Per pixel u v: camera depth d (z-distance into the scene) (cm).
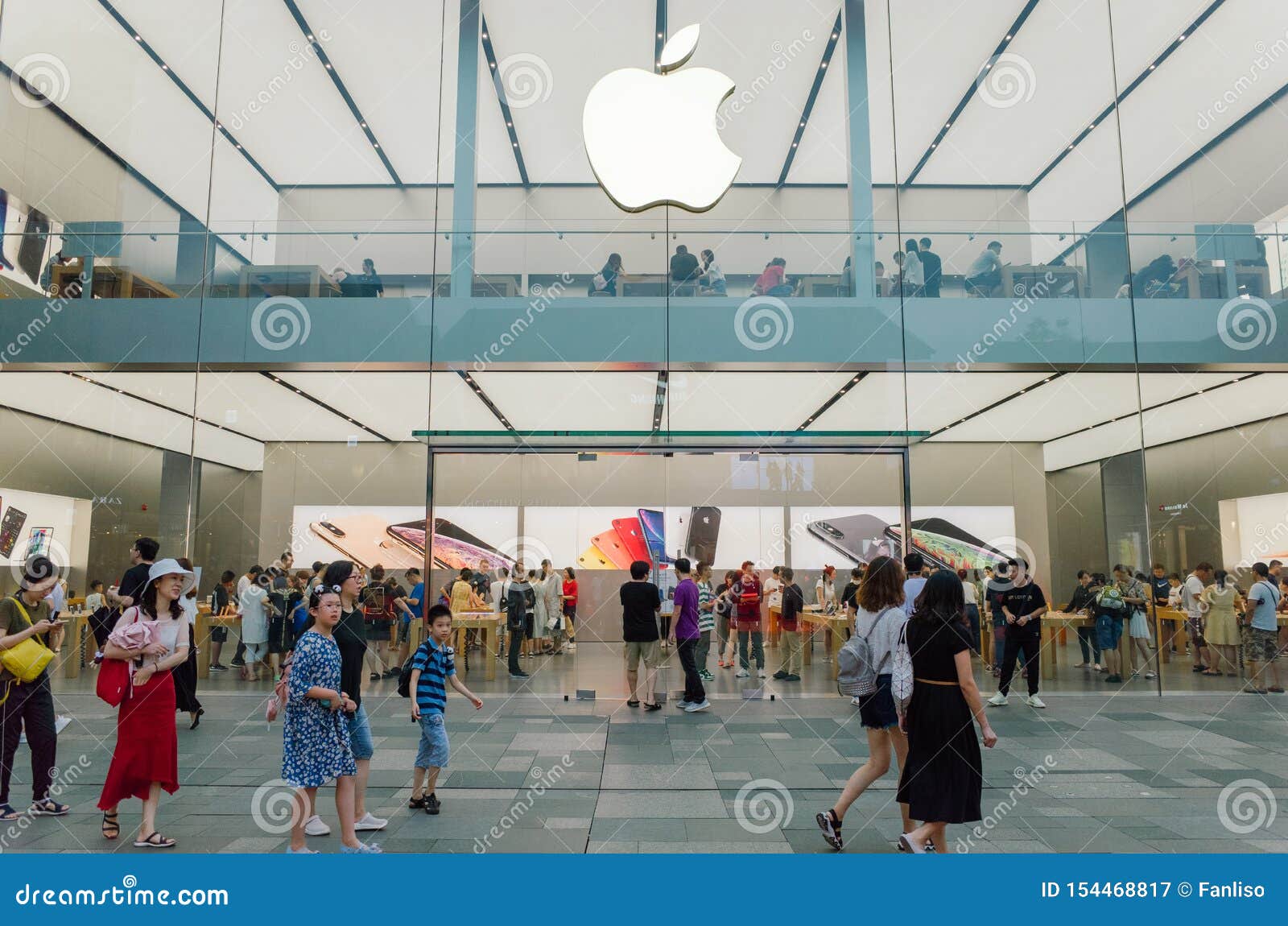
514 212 1424
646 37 1327
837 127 1458
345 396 1212
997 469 1298
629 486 1156
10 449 1254
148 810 468
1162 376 1145
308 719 445
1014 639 960
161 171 1377
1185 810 535
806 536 1121
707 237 1162
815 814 533
